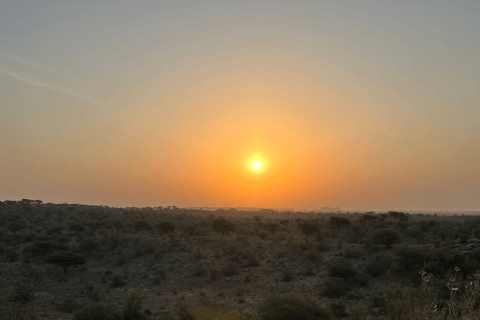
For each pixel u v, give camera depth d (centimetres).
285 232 8706
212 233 8394
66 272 5119
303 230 6631
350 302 3231
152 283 4641
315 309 2117
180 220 12119
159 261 5728
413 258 3916
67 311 3362
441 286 1758
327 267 4575
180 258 5706
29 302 2105
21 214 11725
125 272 5172
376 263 4281
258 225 9788
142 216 13012
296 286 4031
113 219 10862
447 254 3506
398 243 5728
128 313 2988
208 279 4609
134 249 6456
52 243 5900
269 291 3934
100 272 5266
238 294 3875
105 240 7244
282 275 4469
